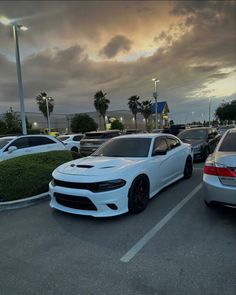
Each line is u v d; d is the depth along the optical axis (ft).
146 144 18.60
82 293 8.43
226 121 212.02
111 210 13.94
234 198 12.24
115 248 11.29
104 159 16.81
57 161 26.11
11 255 11.17
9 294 8.59
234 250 10.64
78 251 11.21
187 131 39.70
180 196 18.47
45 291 8.64
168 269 9.50
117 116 228.63
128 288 8.55
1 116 171.12
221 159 13.00
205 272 9.20
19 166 21.22
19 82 54.13
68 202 14.66
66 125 226.99
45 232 13.38
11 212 16.92
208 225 13.20
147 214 15.14
